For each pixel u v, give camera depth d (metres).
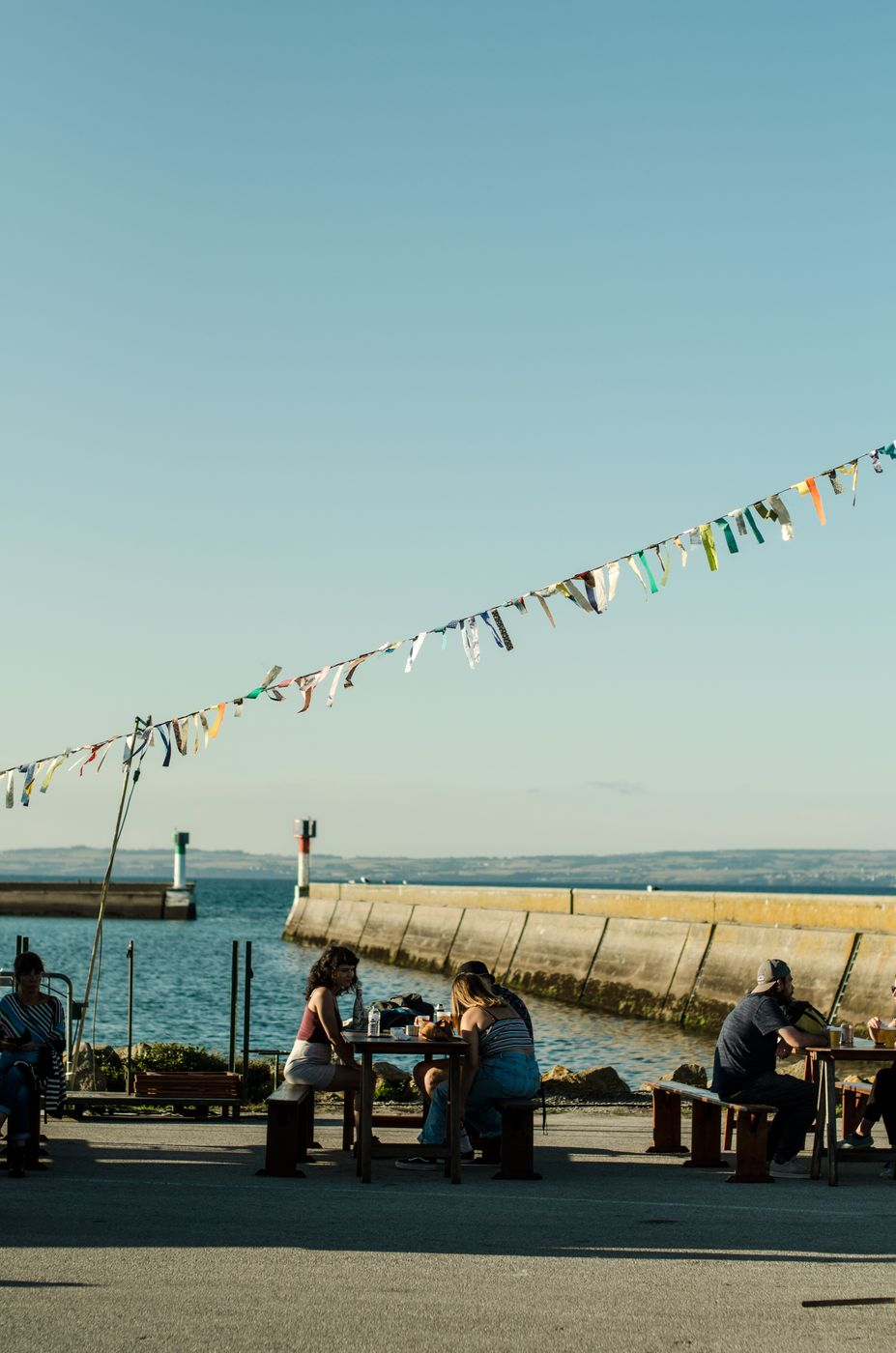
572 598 11.78
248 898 196.00
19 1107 9.73
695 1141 10.73
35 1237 7.52
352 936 70.56
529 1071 10.38
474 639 12.23
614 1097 16.69
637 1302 6.35
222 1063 16.06
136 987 47.50
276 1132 9.88
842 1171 10.56
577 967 44.00
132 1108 14.00
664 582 11.42
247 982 14.97
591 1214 8.47
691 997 36.75
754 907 35.72
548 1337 5.79
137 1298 6.29
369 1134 9.80
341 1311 6.13
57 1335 5.70
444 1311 6.15
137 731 14.95
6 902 109.88
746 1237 7.79
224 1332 5.79
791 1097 10.39
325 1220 8.16
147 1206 8.49
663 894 40.38
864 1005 29.95
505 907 51.91
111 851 15.59
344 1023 11.21
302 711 13.45
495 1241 7.62
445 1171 10.23
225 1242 7.49
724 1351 5.60
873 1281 6.79
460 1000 10.62
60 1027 10.45
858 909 31.50
